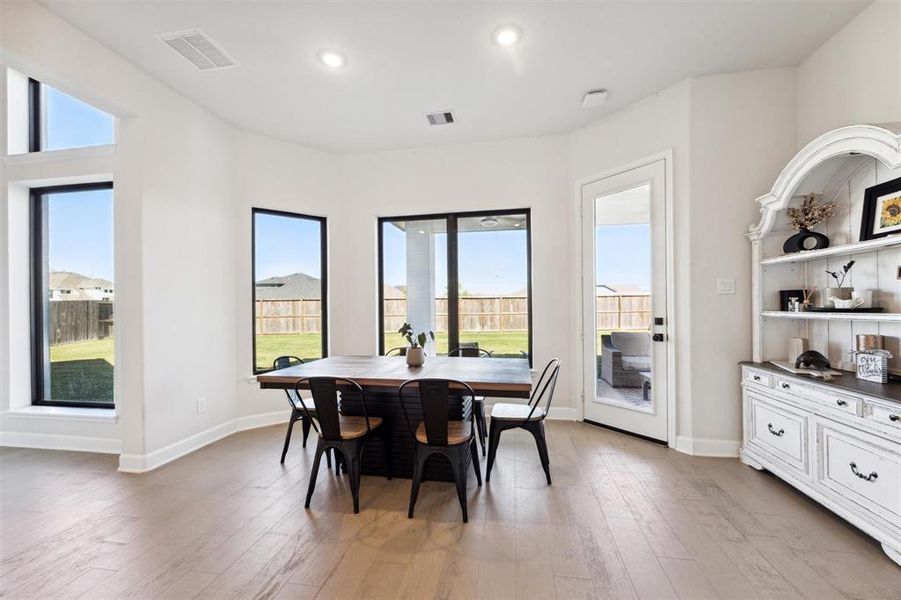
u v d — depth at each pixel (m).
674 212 3.04
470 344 4.02
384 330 4.42
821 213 2.41
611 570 1.69
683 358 3.01
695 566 1.72
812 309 2.42
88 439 3.15
